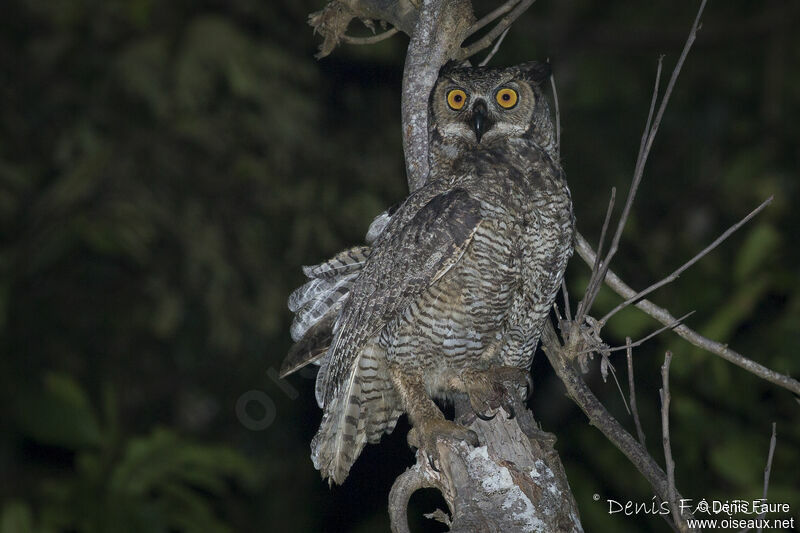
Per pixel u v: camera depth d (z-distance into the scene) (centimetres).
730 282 1029
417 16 687
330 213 1324
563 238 654
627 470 1063
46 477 1173
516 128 677
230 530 1032
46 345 1270
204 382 1336
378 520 1252
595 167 1435
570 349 558
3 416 1151
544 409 1219
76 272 1306
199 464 1058
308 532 1272
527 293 653
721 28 1534
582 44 1551
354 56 1318
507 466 540
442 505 1231
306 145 1305
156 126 1287
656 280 1191
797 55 1506
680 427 984
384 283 645
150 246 1297
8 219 1234
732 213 1351
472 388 645
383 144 1379
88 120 1267
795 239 1245
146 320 1310
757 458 918
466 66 707
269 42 1347
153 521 1002
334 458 684
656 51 1548
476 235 630
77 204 1230
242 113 1293
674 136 1506
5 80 1298
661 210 1416
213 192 1322
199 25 1252
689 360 964
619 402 1177
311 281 734
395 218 670
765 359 998
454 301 640
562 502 532
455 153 682
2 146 1277
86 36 1292
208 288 1273
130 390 1309
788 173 1364
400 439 1271
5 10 1298
